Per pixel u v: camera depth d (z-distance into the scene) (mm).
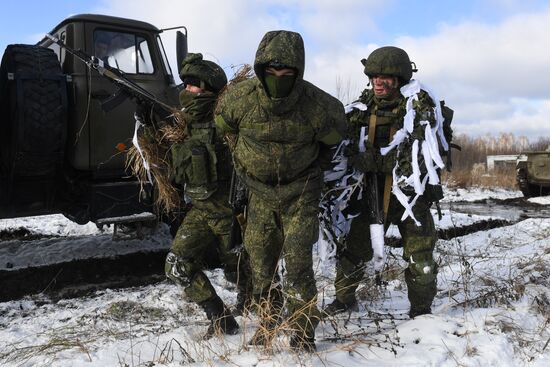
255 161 2812
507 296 3768
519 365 2867
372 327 3254
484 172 20875
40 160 4879
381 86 3297
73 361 2867
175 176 3254
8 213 5223
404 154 3244
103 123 5270
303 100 2740
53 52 4980
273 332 2811
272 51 2537
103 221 4996
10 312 4211
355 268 3600
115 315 3889
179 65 5352
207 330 3205
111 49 5418
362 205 3494
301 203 2846
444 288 4219
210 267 5250
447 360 2795
